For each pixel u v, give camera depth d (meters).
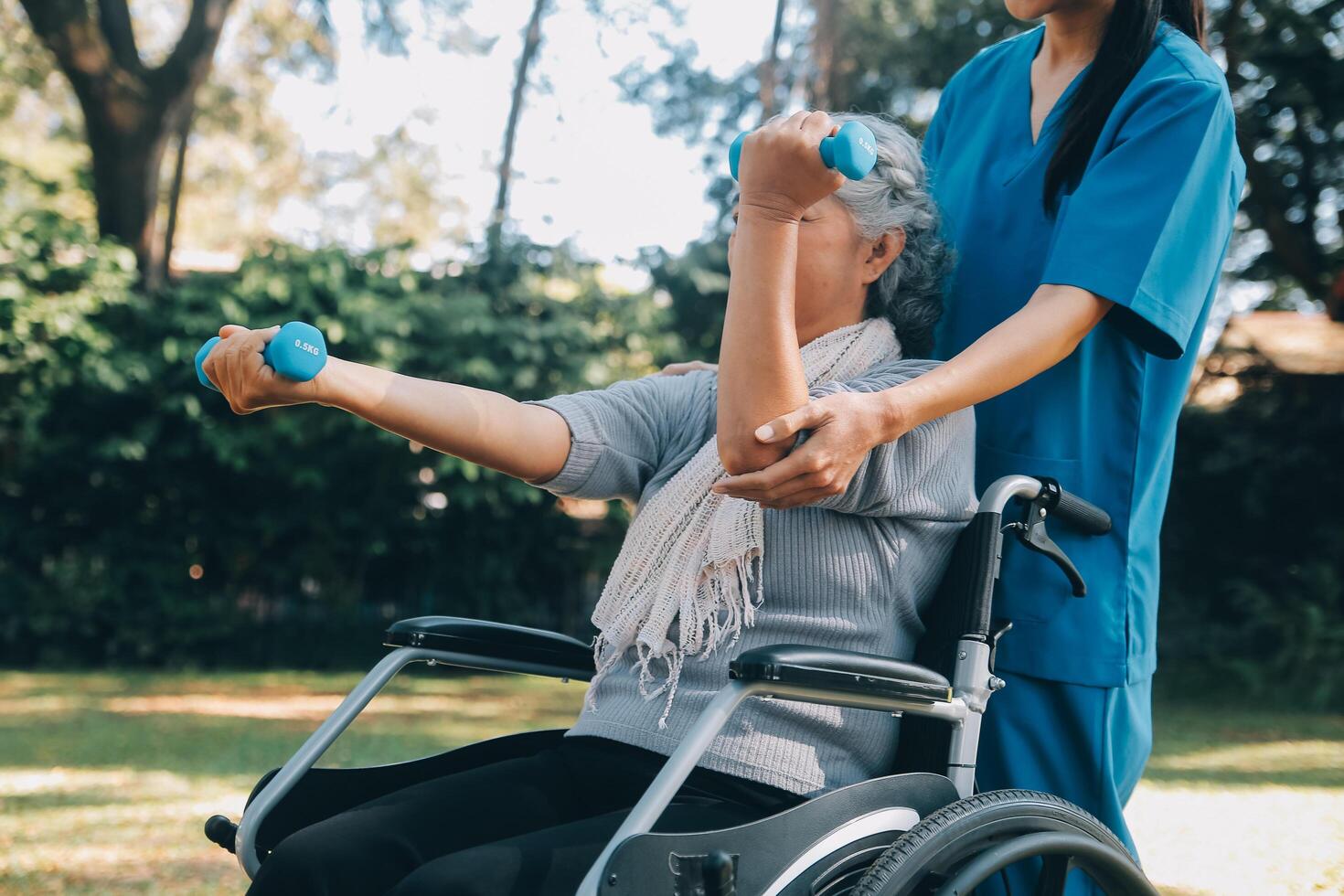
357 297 10.04
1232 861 3.63
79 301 9.88
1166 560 11.56
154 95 11.36
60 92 18.86
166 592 10.57
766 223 1.34
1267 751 6.44
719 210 14.48
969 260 1.89
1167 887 3.29
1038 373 1.59
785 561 1.49
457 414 1.54
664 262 11.72
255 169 23.95
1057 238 1.66
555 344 10.49
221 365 1.41
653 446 1.70
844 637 1.48
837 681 1.29
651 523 1.56
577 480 1.64
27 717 7.24
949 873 1.33
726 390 1.34
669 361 11.18
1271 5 10.55
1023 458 1.76
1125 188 1.62
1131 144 1.65
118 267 10.32
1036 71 1.93
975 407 1.83
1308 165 11.45
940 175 2.04
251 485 10.52
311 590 10.98
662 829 1.33
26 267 9.84
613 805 1.50
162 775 5.08
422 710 7.67
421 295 10.34
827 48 12.12
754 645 1.49
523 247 10.91
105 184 11.43
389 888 1.34
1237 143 1.75
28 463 10.23
